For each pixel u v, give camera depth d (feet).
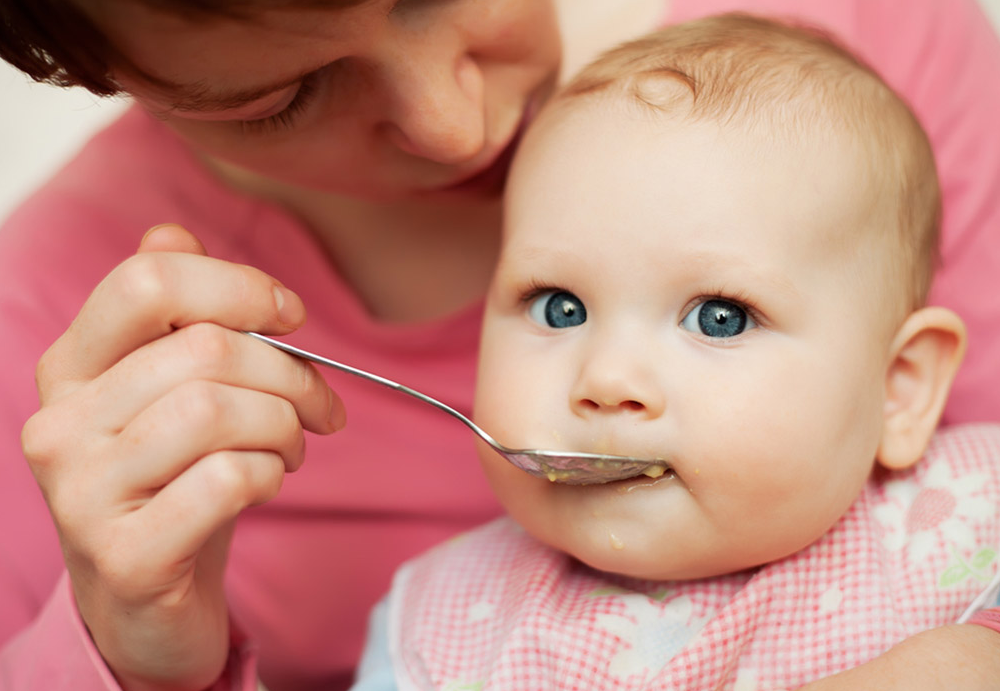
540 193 1.98
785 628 1.97
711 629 1.94
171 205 2.35
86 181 2.41
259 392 1.81
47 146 4.18
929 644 1.89
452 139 1.90
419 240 2.31
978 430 2.14
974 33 2.46
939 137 2.38
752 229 1.90
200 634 1.92
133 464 1.79
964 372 2.33
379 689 2.08
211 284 1.81
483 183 2.12
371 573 2.38
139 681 1.94
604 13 2.31
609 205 1.93
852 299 1.95
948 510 2.05
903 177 2.02
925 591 2.01
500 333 1.99
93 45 1.77
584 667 1.97
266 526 2.37
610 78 2.01
